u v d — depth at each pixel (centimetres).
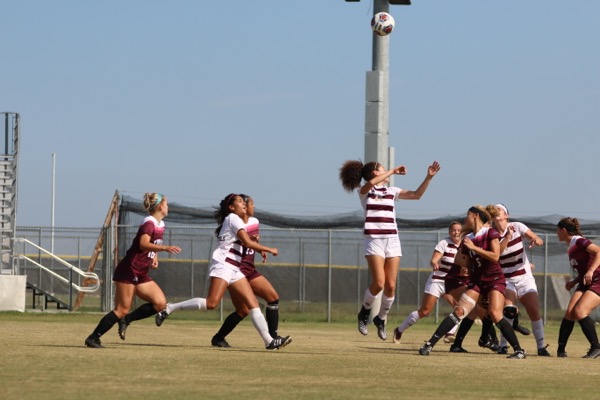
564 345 3612
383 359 3158
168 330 4897
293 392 2152
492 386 2395
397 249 3878
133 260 3356
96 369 2544
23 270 8088
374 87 5875
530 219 7250
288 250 7238
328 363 2934
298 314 7069
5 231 7531
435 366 2934
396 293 7212
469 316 3772
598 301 3544
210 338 4178
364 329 4000
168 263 7712
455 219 7181
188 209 7394
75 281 8850
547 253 6912
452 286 4078
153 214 3403
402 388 2292
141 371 2523
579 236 3581
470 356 3478
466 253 3391
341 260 7212
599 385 2489
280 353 3334
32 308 7769
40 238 7669
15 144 7719
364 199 3881
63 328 4803
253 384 2297
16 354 2975
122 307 3356
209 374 2498
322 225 7325
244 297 3362
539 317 3653
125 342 3709
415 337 4931
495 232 3372
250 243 3300
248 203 3516
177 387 2192
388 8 5891
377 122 5875
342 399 2044
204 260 7275
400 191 3897
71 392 2055
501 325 3372
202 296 7512
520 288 3666
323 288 8344
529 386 2419
